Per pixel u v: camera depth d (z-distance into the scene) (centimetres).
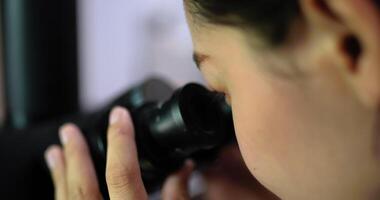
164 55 78
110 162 57
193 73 76
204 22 49
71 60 71
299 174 50
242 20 48
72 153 59
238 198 65
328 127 48
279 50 48
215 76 51
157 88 62
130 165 56
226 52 49
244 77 49
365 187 49
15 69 68
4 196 61
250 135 50
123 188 56
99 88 80
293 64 48
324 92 48
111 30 80
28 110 68
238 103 50
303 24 47
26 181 62
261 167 50
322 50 47
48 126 64
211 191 65
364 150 48
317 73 48
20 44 68
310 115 48
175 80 77
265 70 48
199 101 56
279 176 50
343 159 49
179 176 60
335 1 46
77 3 72
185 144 56
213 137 55
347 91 48
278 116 49
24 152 62
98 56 79
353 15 46
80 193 58
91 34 78
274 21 47
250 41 48
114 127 57
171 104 56
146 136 57
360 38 46
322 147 49
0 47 68
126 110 58
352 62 47
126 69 80
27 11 68
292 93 48
